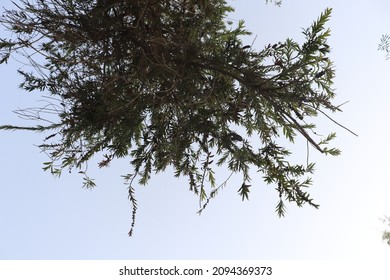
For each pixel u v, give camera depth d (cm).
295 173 262
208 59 263
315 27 237
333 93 292
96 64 268
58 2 257
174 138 278
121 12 280
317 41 237
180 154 289
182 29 278
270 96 247
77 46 267
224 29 319
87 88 268
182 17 287
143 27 275
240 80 249
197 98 266
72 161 289
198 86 278
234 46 259
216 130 268
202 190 304
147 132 294
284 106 251
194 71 274
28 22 257
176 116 292
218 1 295
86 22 259
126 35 274
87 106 265
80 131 269
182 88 273
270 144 266
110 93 268
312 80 246
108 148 288
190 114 274
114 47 271
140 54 276
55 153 271
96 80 270
